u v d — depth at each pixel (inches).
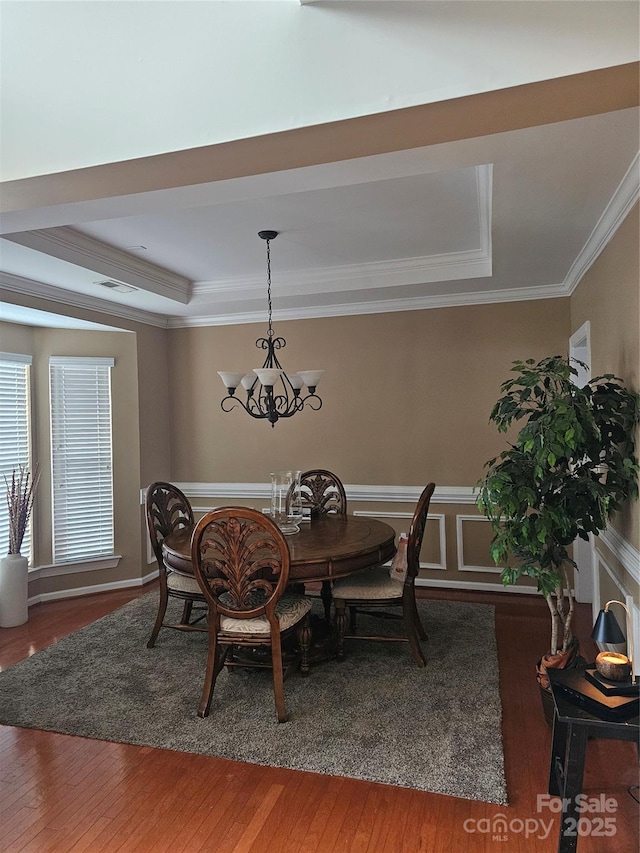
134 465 193.9
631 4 58.4
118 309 181.2
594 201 98.7
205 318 205.3
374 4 65.7
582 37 59.5
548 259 138.9
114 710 108.9
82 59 77.9
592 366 133.3
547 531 93.9
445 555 183.5
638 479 92.7
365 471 191.2
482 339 177.8
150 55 74.8
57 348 183.0
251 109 70.7
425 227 132.1
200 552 104.9
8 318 165.0
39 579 179.9
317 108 68.2
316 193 110.8
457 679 119.2
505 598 174.4
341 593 126.6
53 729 102.7
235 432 205.0
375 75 65.8
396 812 80.0
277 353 199.2
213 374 206.5
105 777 89.0
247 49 70.6
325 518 155.4
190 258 154.0
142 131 75.7
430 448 184.2
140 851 73.5
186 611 142.7
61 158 79.8
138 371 194.4
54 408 182.2
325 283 168.7
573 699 72.5
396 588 125.3
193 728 102.2
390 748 94.8
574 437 89.4
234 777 88.4
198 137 73.2
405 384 185.9
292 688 116.4
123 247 143.3
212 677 107.1
